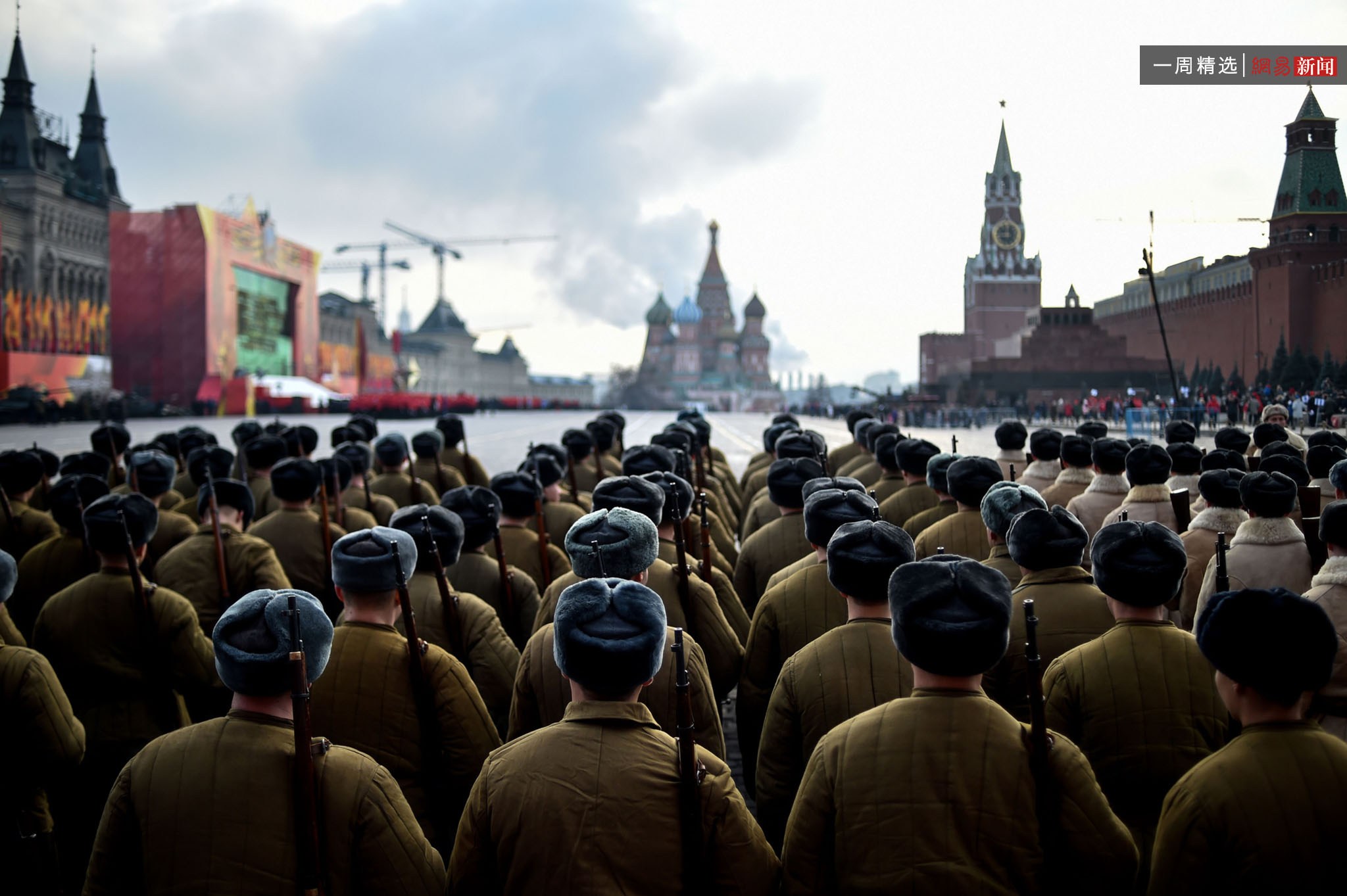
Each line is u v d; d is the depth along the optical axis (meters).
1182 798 2.83
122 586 5.06
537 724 4.17
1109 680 3.71
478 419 93.00
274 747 3.05
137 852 3.02
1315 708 4.23
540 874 2.97
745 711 5.03
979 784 2.96
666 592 5.05
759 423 86.56
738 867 3.07
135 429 53.41
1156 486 6.85
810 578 4.94
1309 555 5.38
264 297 93.56
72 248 97.69
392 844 3.07
